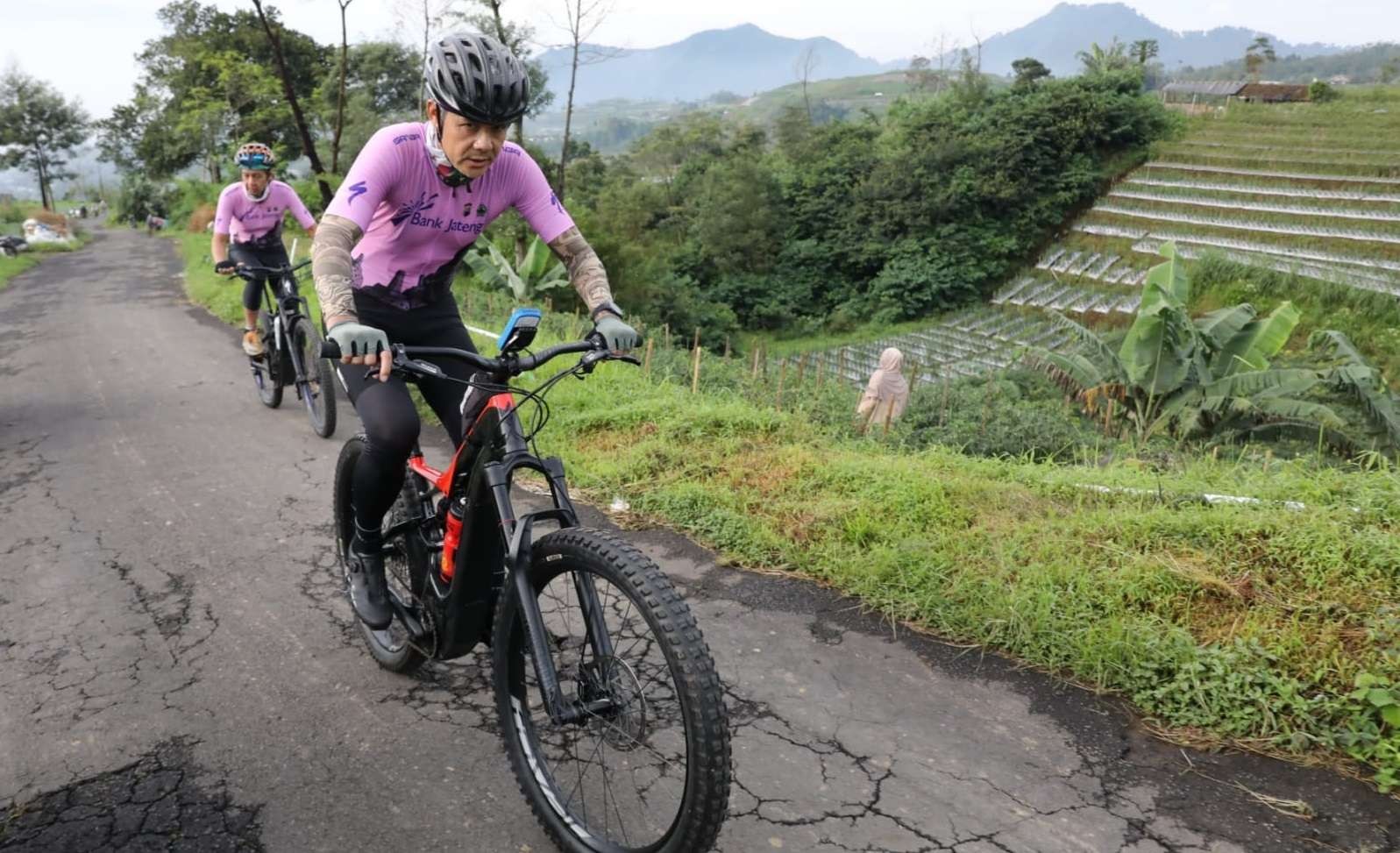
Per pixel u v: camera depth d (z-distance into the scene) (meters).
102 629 3.72
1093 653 3.28
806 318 44.25
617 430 6.16
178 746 2.93
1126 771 2.79
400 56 46.59
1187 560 3.74
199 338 11.02
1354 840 2.47
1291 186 40.38
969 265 41.09
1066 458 7.70
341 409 7.37
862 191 44.88
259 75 40.41
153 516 4.99
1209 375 12.84
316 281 2.43
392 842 2.49
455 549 2.60
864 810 2.61
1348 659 3.06
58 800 2.67
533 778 2.47
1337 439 11.57
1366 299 28.30
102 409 7.46
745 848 2.45
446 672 3.37
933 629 3.66
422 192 2.65
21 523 4.93
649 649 2.66
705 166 62.16
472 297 13.60
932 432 7.62
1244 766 2.79
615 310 2.52
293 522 4.90
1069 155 43.38
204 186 49.53
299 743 2.94
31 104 64.88
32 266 25.70
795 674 3.34
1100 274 38.25
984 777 2.77
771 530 4.48
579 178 68.88
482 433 2.43
